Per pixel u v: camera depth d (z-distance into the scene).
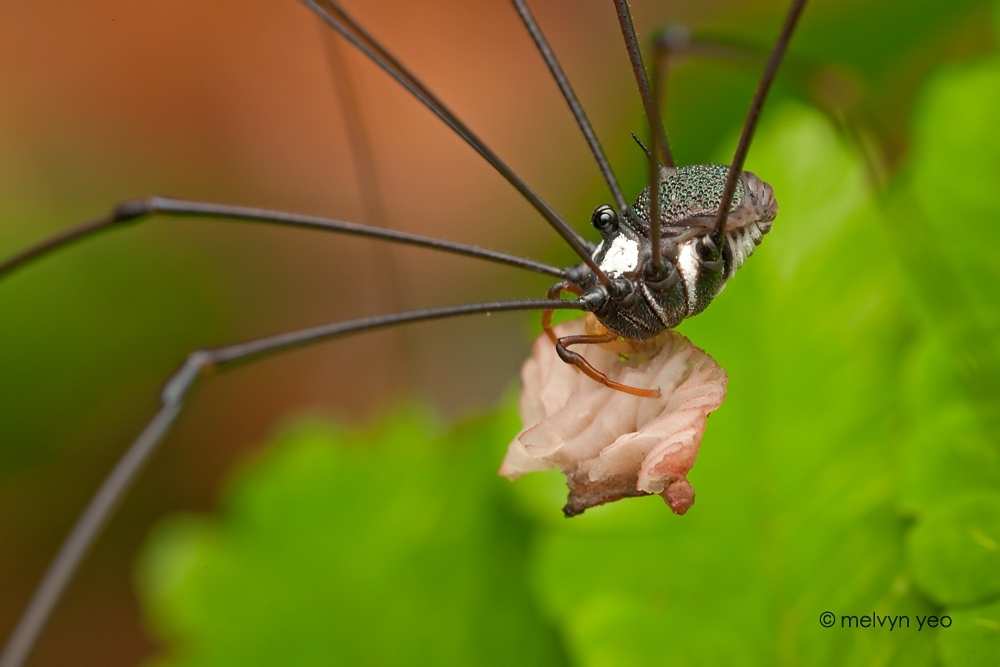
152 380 0.17
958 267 0.15
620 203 0.15
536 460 0.15
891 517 0.15
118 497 0.15
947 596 0.15
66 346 0.17
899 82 0.17
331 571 0.16
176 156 0.18
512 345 0.18
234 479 0.16
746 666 0.15
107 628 0.17
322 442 0.16
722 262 0.15
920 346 0.15
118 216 0.15
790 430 0.15
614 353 0.15
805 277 0.15
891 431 0.15
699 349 0.15
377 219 0.17
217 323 0.17
